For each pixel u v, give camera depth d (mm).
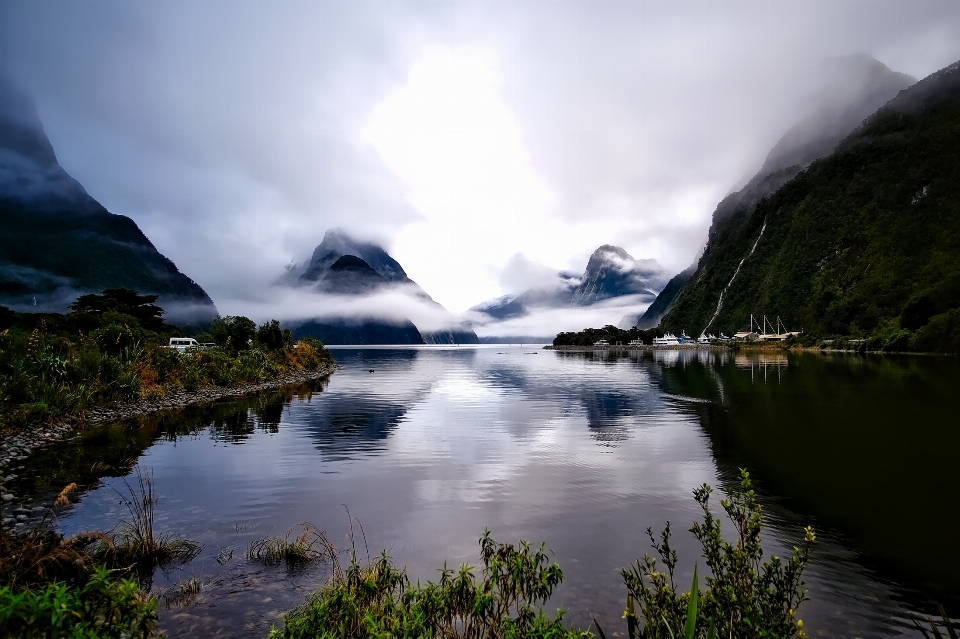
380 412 26297
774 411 25453
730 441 18453
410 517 10648
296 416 24672
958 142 140250
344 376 55594
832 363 65188
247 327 55281
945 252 113562
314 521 10352
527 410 27016
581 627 6406
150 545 8469
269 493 12250
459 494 12297
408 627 4441
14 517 10102
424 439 19094
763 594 4492
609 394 34719
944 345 73688
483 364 84500
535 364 82500
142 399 26328
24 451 16062
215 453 16469
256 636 6117
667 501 11805
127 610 4230
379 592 5184
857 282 130250
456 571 7988
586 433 20234
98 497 11703
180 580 7625
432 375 56875
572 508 11281
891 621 6848
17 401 19375
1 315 49562
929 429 20344
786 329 149000
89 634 3789
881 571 8352
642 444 18094
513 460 15742
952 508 11367
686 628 3527
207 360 36969
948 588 7762
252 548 8859
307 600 6906
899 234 129000
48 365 22000
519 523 10344
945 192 128000
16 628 3740
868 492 12570
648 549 9039
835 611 7090
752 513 5438
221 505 11297
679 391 35812
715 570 4922
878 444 17781
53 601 3834
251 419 23578
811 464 15188
